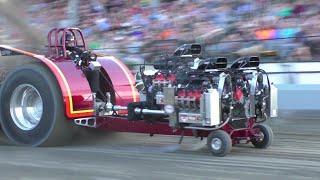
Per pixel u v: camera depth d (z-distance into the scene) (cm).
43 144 934
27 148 927
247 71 871
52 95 916
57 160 815
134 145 963
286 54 1478
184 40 1798
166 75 882
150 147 939
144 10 2047
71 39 997
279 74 1414
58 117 916
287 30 1627
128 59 1753
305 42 1478
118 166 766
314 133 1049
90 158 830
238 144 940
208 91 800
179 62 888
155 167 756
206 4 1916
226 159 807
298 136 1020
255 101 870
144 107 909
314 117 1210
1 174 721
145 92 925
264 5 1755
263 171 721
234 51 1599
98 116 956
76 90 929
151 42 1867
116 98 1005
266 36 1638
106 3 2145
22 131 954
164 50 1786
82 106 936
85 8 2192
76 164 782
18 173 727
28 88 957
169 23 1923
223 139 819
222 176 694
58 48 983
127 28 2017
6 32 2188
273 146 923
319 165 758
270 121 1158
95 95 970
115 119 942
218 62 823
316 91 1225
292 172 712
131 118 909
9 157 840
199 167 751
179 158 823
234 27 1750
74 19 2194
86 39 2033
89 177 699
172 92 840
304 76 1372
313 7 1666
